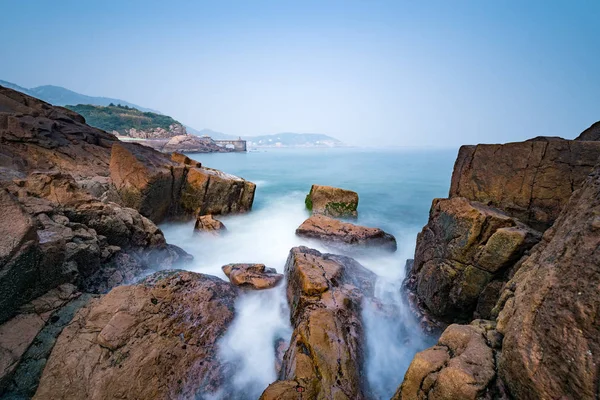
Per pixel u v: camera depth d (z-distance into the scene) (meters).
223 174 16.88
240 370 5.56
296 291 7.10
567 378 2.65
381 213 18.91
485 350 3.55
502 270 5.86
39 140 13.82
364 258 11.93
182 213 14.79
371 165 51.31
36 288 5.58
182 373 5.16
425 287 7.44
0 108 16.14
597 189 3.60
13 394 4.42
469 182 8.25
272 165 52.47
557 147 6.96
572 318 2.77
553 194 6.89
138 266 8.34
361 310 6.79
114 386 4.62
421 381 3.52
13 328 4.96
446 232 7.19
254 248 12.49
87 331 5.29
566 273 3.06
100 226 8.20
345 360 4.66
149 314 5.79
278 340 6.33
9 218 5.22
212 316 6.32
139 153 13.98
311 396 4.01
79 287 6.62
